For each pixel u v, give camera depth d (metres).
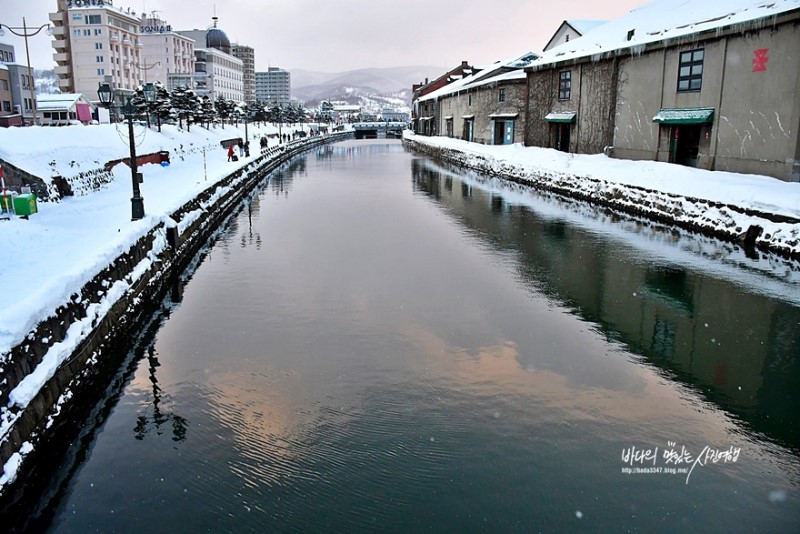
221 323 11.84
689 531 5.94
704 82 23.34
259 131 92.38
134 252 12.48
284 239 20.05
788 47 19.45
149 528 6.10
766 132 20.45
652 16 30.61
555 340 10.62
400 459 7.10
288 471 6.94
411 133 94.88
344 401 8.50
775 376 9.19
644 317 11.77
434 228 21.45
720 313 11.98
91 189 21.72
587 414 8.07
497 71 52.22
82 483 6.86
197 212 19.89
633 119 28.06
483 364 9.63
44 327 7.68
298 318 11.95
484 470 6.88
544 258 16.59
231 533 5.99
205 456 7.32
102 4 82.06
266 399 8.64
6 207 15.16
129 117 14.48
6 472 6.23
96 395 8.97
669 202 21.36
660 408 8.23
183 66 114.12
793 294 13.14
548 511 6.21
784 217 16.50
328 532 5.96
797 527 6.00
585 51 31.84
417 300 12.92
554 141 36.66
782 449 7.29
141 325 11.86
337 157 63.59
